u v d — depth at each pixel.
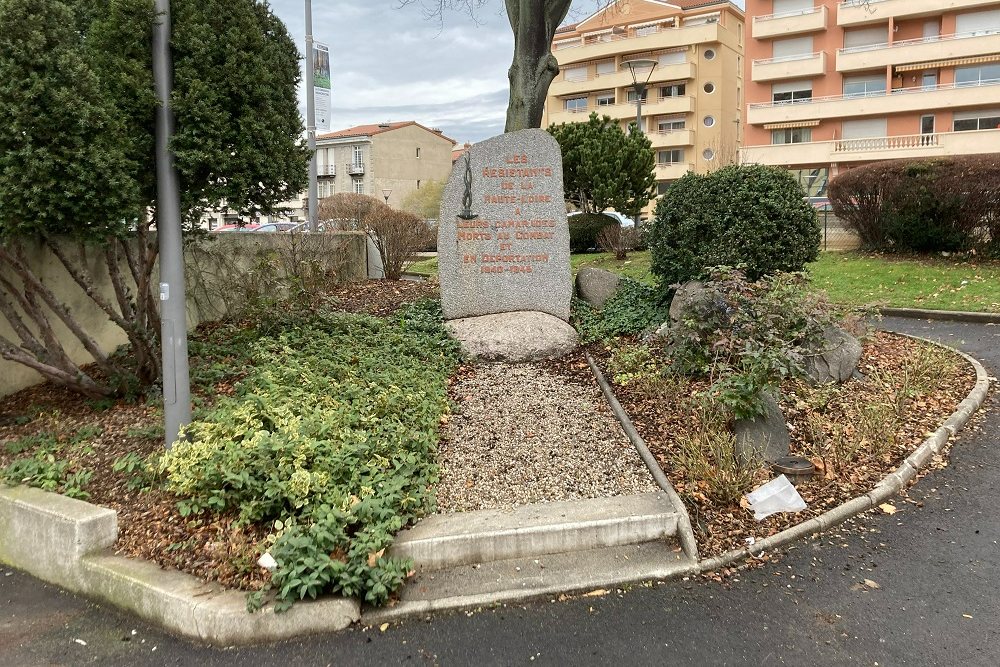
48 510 4.35
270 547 4.00
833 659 3.32
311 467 4.56
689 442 5.18
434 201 60.09
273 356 6.78
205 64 5.36
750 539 4.38
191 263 8.94
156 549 4.20
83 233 5.15
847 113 39.25
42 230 5.06
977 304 10.89
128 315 6.43
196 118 5.26
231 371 6.89
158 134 5.12
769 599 3.83
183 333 5.09
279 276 9.91
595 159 18.70
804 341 6.44
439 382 6.73
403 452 5.04
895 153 38.00
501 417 6.06
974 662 3.25
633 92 53.62
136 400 6.51
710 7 52.03
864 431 5.56
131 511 4.54
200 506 4.38
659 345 7.38
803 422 5.79
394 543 4.13
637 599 3.86
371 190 68.19
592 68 55.34
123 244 6.41
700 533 4.42
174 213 5.11
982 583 3.91
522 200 8.71
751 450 5.17
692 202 7.86
